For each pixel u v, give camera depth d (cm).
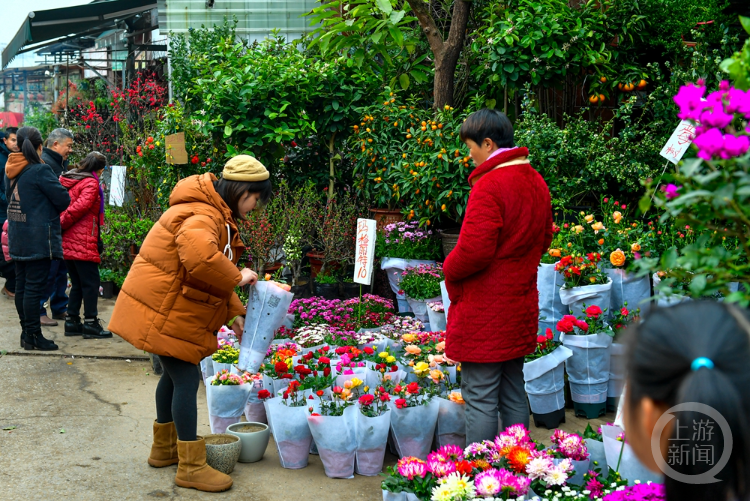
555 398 381
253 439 338
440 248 593
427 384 362
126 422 390
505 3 645
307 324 486
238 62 680
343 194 691
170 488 308
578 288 407
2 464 329
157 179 750
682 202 116
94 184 554
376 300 525
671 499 88
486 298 279
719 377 80
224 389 357
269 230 591
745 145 114
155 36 1149
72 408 411
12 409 407
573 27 603
